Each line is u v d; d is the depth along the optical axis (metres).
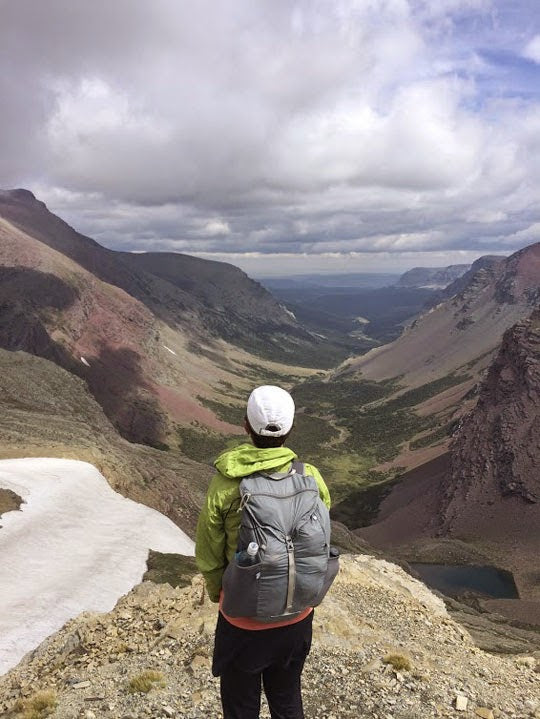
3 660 23.06
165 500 62.94
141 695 8.47
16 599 28.81
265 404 4.71
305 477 4.67
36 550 36.56
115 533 43.44
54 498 46.62
